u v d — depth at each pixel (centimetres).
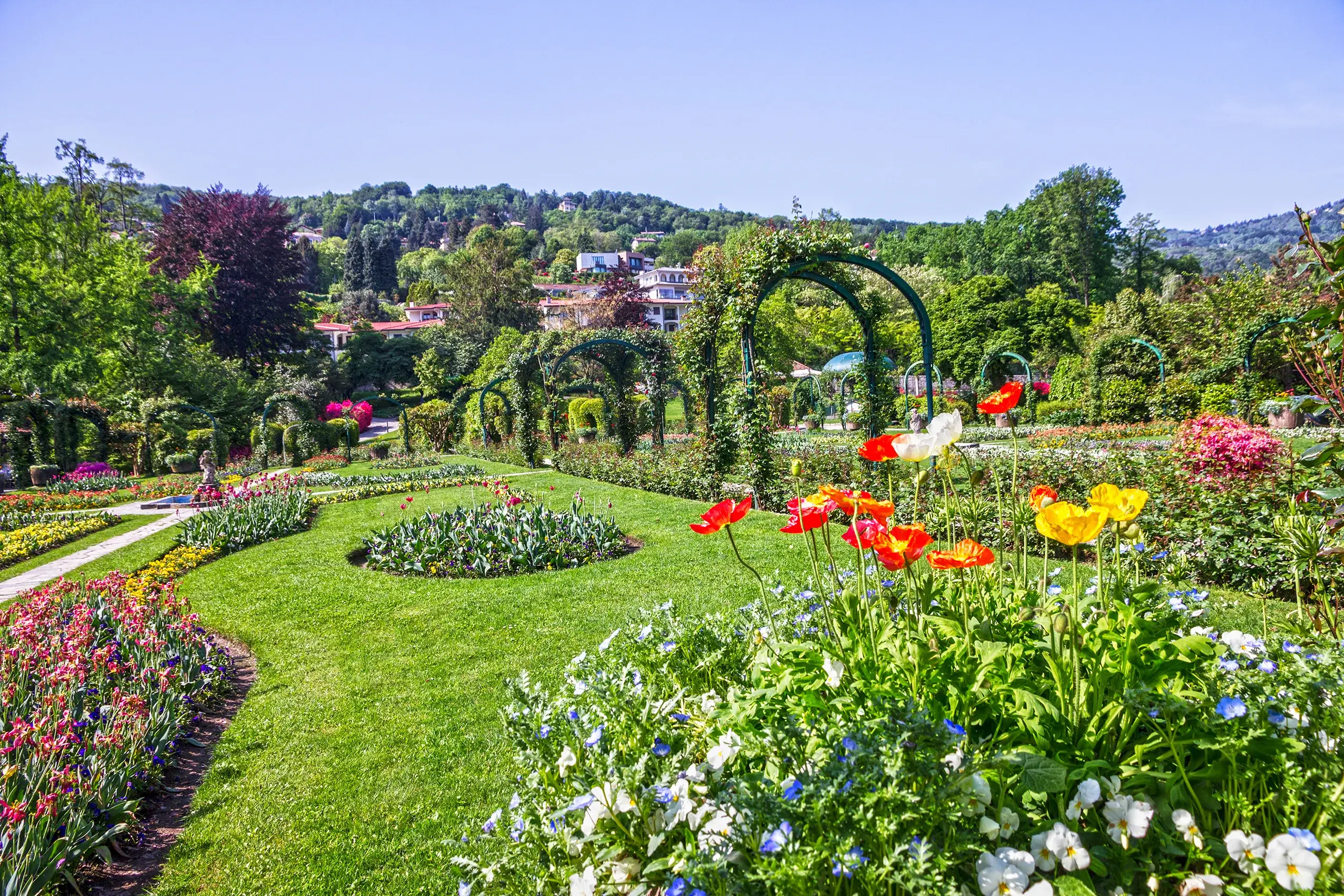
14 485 1947
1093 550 471
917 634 191
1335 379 264
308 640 549
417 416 2712
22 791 288
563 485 1329
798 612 283
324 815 313
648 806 162
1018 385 225
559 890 170
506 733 225
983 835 142
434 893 256
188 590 714
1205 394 1752
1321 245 258
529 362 1870
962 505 290
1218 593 469
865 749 141
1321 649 204
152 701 393
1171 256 6209
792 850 128
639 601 564
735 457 1016
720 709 204
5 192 2548
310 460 2552
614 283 5206
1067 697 167
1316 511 437
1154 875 136
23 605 527
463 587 660
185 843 300
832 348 4272
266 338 4419
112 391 2767
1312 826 143
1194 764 162
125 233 3306
